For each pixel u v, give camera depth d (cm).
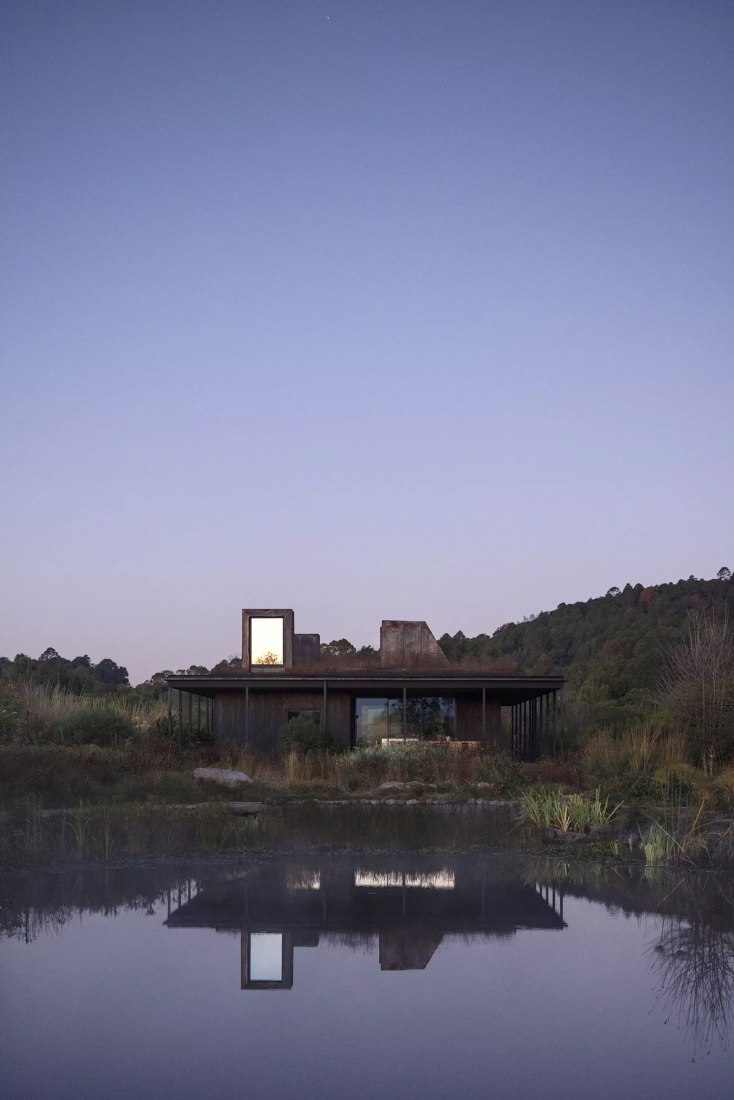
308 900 876
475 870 1058
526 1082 451
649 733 2314
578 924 780
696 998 580
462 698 2961
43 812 1486
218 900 872
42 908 837
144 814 1507
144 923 776
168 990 591
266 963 656
